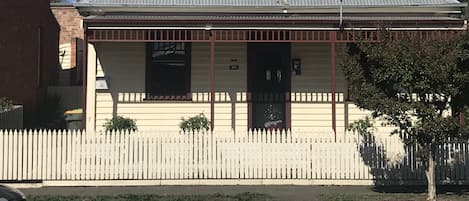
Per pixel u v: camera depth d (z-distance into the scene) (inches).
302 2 674.2
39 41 887.7
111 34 623.5
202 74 688.4
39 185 514.0
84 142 517.7
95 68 678.5
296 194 478.0
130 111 685.3
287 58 690.2
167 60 690.8
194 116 682.2
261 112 690.2
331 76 665.0
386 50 412.2
